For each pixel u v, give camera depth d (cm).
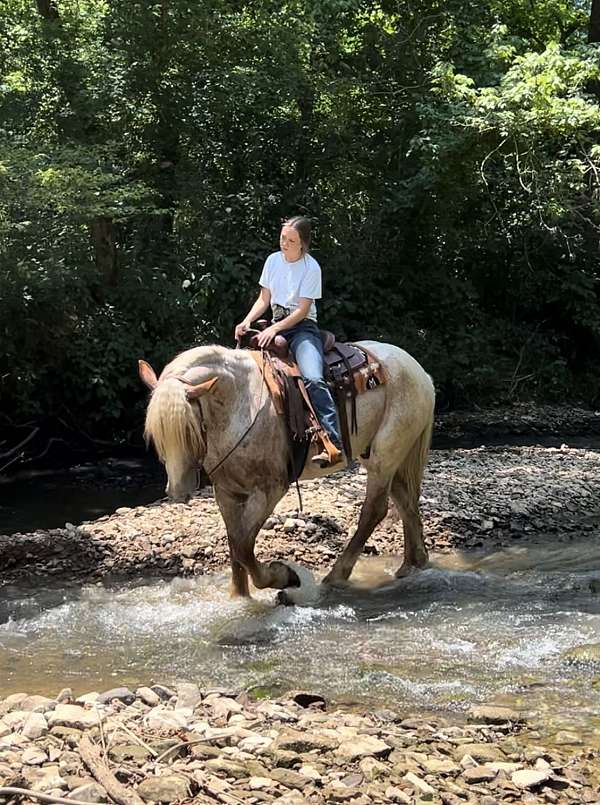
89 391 1456
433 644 581
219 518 859
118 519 873
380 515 720
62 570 757
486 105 1560
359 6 1800
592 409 1997
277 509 880
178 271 1625
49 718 436
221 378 610
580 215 1731
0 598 694
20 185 1209
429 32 1855
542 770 399
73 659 563
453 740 434
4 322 1343
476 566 778
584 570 761
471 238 2027
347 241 1858
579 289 2036
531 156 1644
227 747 409
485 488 1013
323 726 442
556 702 489
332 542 820
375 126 1869
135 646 585
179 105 1627
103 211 1323
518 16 2205
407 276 1941
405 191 1769
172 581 729
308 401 636
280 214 1756
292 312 652
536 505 948
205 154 1734
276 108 1764
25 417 1445
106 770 369
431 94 1753
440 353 1889
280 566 665
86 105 1515
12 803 341
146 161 1659
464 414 1847
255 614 640
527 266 2072
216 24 1602
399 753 412
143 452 1450
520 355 2041
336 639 593
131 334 1509
